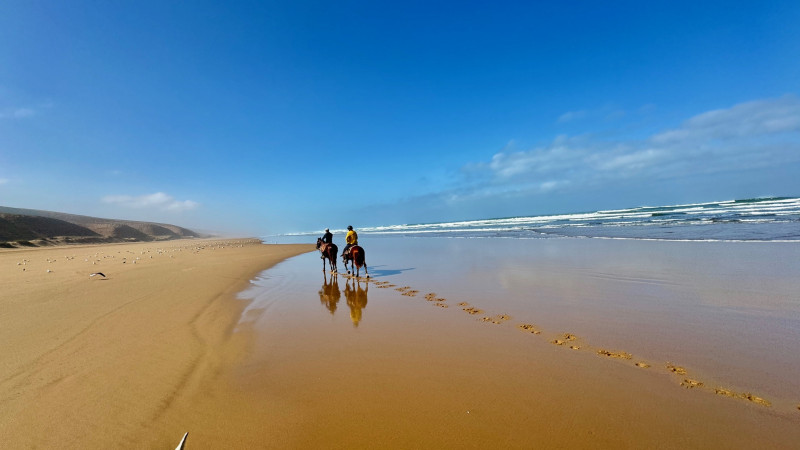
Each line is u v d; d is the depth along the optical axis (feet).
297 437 12.39
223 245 131.03
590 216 179.11
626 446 11.38
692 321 22.80
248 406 14.46
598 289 32.42
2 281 41.50
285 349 20.90
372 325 25.49
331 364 18.67
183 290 36.99
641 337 20.71
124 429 12.84
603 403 13.98
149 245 150.10
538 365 17.69
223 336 23.15
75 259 70.69
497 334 22.56
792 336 19.54
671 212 139.13
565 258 51.72
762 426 12.12
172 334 23.20
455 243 93.04
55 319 25.94
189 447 11.88
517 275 41.42
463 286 37.68
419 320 26.32
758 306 24.73
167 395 15.29
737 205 143.95
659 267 40.14
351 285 41.78
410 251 78.64
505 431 12.46
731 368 16.40
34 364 18.30
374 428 12.84
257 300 34.01
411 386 16.01
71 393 15.37
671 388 14.90
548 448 11.44
